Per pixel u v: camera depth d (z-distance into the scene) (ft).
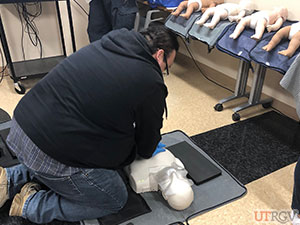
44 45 9.66
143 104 3.34
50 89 3.30
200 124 6.80
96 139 3.36
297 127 6.72
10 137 3.59
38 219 4.10
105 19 8.64
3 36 7.55
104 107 3.19
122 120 3.34
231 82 8.54
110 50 3.29
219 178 5.16
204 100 7.84
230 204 4.68
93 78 3.18
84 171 3.64
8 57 7.80
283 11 6.17
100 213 4.19
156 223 4.30
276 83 7.24
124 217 4.36
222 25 6.32
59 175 3.60
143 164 4.64
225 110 7.38
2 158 5.34
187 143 5.94
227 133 6.48
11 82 8.75
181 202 4.33
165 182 4.48
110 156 3.62
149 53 3.32
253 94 7.04
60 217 4.11
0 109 7.10
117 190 4.06
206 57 9.25
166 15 9.59
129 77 3.16
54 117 3.24
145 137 3.87
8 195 4.37
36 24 9.23
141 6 9.61
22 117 3.37
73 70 3.26
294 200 4.04
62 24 9.57
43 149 3.30
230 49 5.95
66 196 3.97
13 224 4.28
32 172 3.81
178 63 10.21
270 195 4.87
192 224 4.33
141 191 4.69
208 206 4.61
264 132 6.53
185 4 7.25
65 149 3.30
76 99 3.19
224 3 7.45
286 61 4.96
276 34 5.22
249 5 6.77
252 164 5.57
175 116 7.08
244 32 5.90
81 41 10.24
